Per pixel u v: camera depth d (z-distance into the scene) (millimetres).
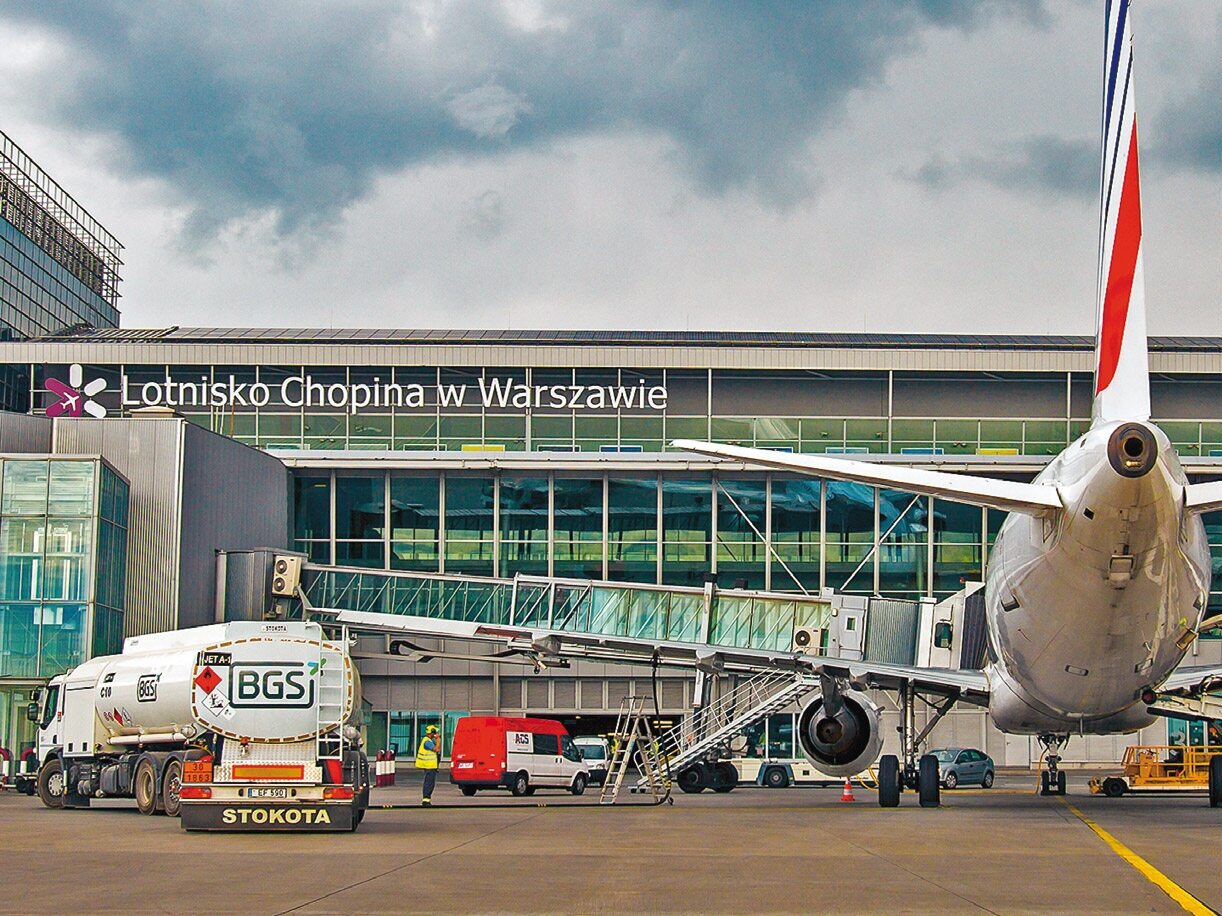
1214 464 64375
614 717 67875
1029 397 67312
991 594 27266
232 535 59062
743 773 59000
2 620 49688
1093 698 26969
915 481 21422
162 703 32875
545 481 66125
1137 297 21547
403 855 20031
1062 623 24422
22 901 14609
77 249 112125
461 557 65750
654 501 66125
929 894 15234
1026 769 65375
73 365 65812
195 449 55875
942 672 32188
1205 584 24469
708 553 65625
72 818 31516
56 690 38438
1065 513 21953
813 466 21156
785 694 47094
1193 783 46188
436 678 65062
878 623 42969
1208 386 67062
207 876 17094
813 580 65125
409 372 66875
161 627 53688
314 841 22969
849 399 67062
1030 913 13688
